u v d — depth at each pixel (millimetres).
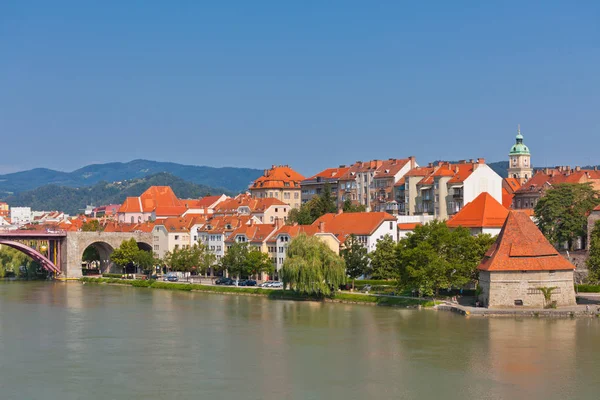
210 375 123812
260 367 128625
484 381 118812
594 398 110500
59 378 122812
